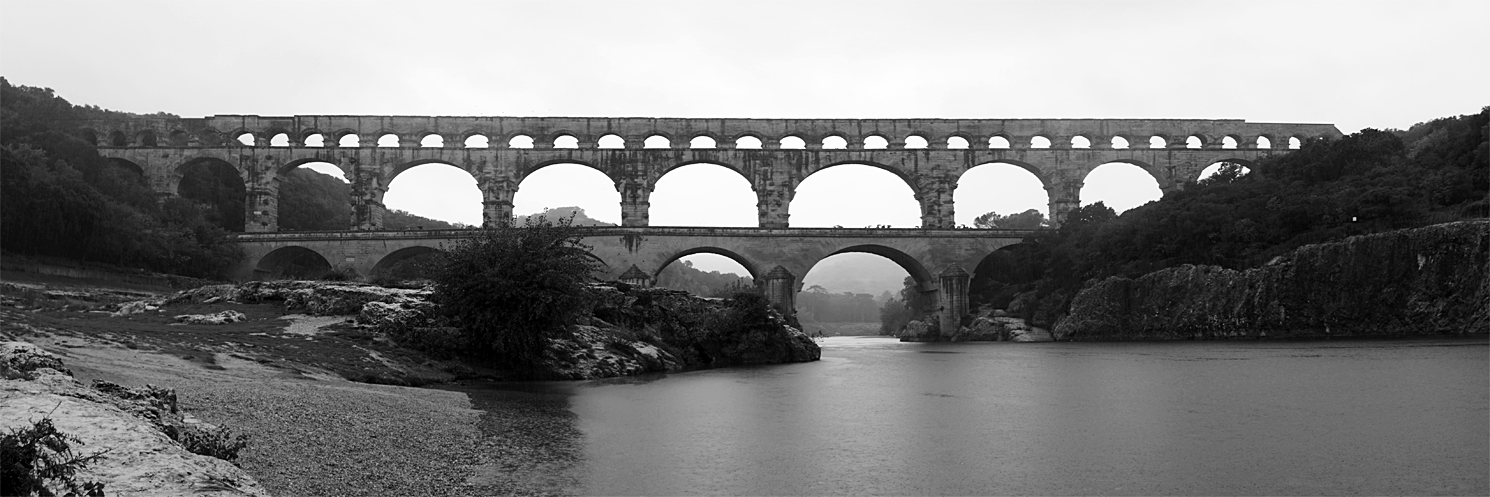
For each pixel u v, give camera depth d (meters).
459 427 23.61
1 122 95.19
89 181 89.50
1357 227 77.94
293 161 103.06
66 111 105.38
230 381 26.00
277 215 105.94
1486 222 66.56
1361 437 21.69
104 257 77.31
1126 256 92.81
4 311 36.50
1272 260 79.44
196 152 102.62
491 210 103.31
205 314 46.72
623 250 98.44
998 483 17.70
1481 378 33.19
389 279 57.84
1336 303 73.56
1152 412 27.16
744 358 61.09
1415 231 70.12
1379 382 33.16
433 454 19.62
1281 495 16.39
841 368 53.00
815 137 108.88
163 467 10.95
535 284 42.91
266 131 104.75
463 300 42.84
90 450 10.94
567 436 23.16
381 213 103.88
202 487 10.68
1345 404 27.42
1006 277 107.25
